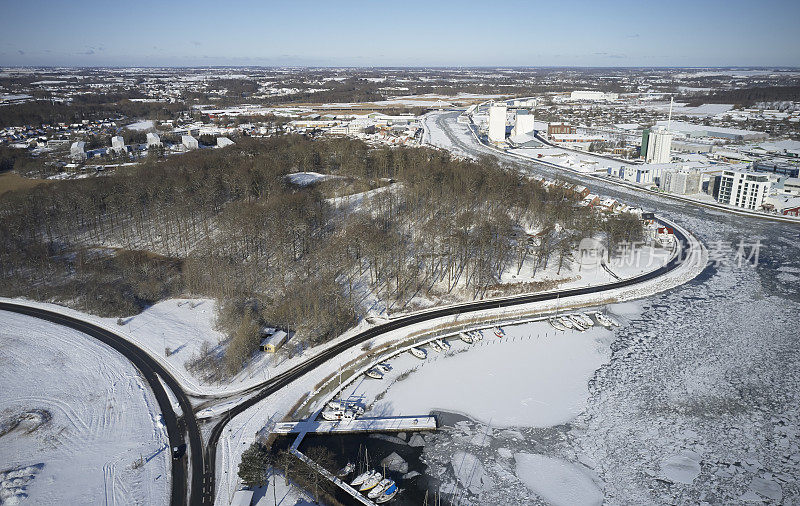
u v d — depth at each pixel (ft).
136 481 327.26
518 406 406.82
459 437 374.43
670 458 352.69
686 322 533.55
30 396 408.67
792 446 361.51
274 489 323.37
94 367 449.06
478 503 319.27
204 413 392.27
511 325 529.86
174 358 463.83
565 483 333.62
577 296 588.91
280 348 478.59
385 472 342.03
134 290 578.66
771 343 490.08
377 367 454.81
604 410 401.70
